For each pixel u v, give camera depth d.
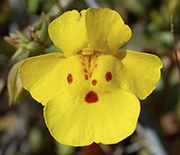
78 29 0.09
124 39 0.09
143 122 0.11
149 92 0.09
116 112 0.09
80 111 0.09
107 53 0.09
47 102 0.09
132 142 0.12
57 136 0.09
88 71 0.09
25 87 0.09
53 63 0.09
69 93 0.09
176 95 0.12
